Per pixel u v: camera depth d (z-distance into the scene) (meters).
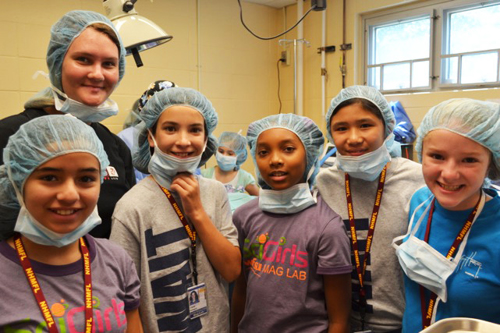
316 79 4.32
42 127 0.90
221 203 1.38
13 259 0.90
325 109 4.25
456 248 1.08
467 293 1.03
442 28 3.41
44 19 3.12
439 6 3.40
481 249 1.04
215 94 4.20
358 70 4.00
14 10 2.99
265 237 1.32
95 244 1.03
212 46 4.12
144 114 1.31
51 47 1.30
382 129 1.37
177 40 3.87
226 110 4.30
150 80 3.72
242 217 1.42
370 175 1.36
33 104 1.34
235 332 1.46
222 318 1.29
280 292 1.24
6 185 0.92
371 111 1.33
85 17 1.30
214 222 1.33
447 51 3.43
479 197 1.09
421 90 3.59
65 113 1.34
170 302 1.19
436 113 1.09
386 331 1.29
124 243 1.19
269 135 1.32
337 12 4.07
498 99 3.09
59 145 0.89
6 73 2.99
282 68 4.65
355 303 1.33
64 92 1.34
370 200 1.39
